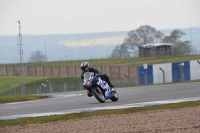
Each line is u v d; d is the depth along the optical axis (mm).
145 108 65188
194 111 57750
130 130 45750
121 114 60000
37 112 70000
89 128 48750
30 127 53094
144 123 49844
